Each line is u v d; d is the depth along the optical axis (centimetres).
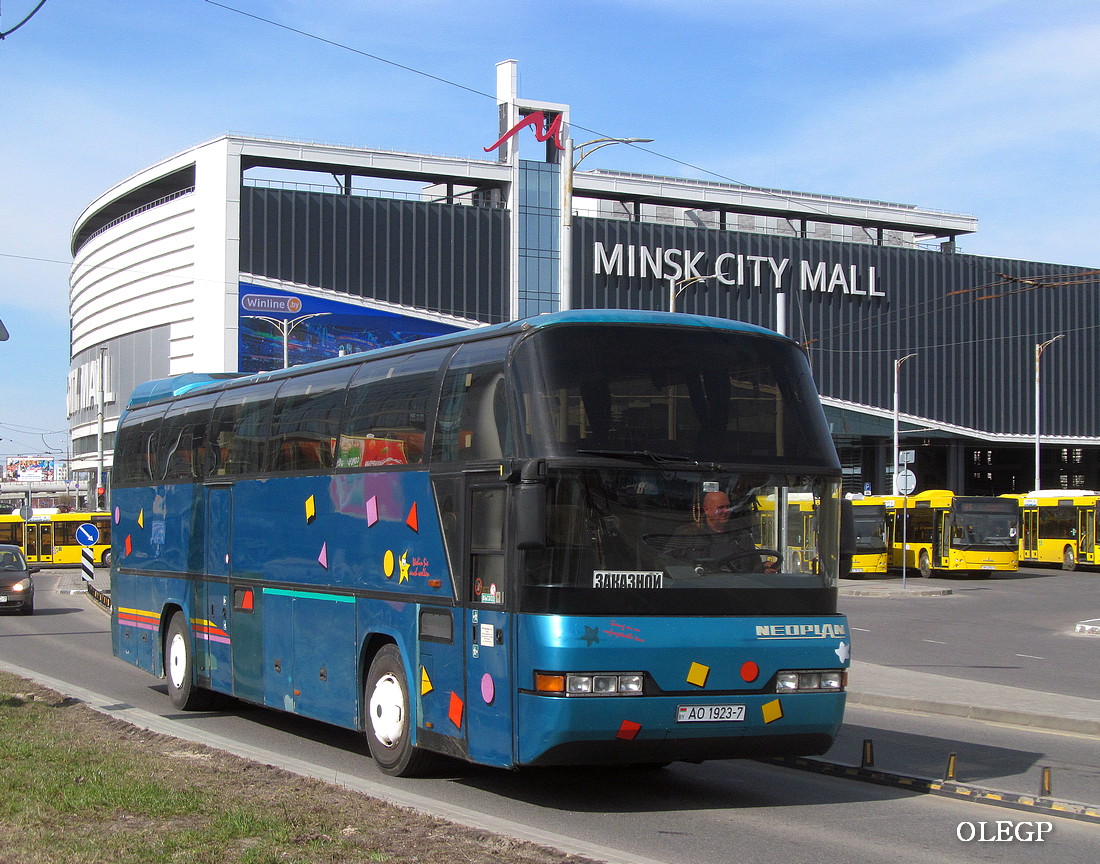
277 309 7131
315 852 681
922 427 8256
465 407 949
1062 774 1070
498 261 7569
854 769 1052
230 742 1107
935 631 2631
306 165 7381
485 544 904
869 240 8894
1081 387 8694
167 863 660
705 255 7919
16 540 5675
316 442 1172
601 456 868
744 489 909
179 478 1497
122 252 8662
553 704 830
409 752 997
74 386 10569
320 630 1135
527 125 7650
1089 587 4206
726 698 870
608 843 796
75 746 1056
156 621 1548
